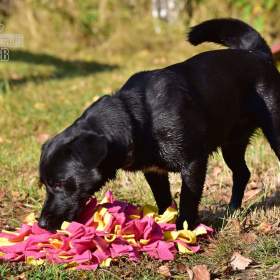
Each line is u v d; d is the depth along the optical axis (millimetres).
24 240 8273
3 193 10891
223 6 25812
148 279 7480
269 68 9594
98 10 30719
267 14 23109
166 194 9234
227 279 7539
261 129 9586
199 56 9195
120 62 26609
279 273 7547
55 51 29703
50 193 8039
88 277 7551
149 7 29672
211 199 10227
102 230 8078
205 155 8617
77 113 16750
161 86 8430
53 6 31172
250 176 10250
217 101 8836
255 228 8969
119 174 11258
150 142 8250
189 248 8172
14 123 16391
